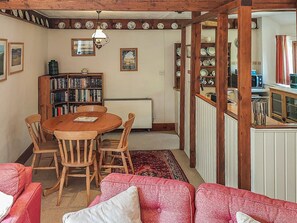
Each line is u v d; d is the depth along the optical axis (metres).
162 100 7.53
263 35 7.07
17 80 4.91
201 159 4.55
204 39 7.04
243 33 2.87
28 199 2.24
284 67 7.03
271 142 2.88
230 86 7.13
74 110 7.17
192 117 4.88
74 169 4.52
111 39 7.31
